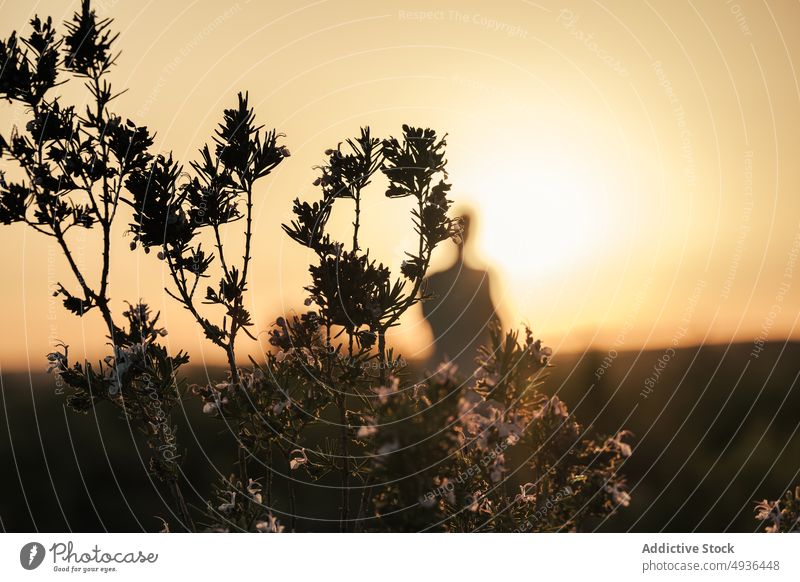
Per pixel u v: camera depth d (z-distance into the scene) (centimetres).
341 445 399
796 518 404
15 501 860
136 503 869
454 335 825
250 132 392
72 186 377
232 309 383
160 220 381
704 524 730
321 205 400
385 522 343
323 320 395
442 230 403
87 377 384
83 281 373
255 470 458
